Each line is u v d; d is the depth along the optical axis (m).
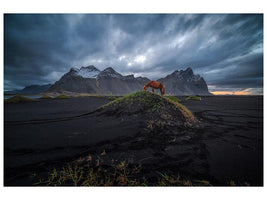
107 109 5.19
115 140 2.65
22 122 4.13
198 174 1.63
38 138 2.76
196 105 9.95
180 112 4.43
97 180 1.54
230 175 1.61
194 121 4.18
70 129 3.36
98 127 3.48
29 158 1.96
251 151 2.21
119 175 1.61
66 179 1.54
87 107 8.00
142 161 1.90
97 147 2.34
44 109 7.24
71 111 6.29
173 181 1.52
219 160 1.93
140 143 2.51
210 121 4.44
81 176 1.59
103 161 1.90
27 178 1.56
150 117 3.92
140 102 4.91
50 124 3.87
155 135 2.91
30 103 11.23
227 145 2.45
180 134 3.02
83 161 1.90
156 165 1.80
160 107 4.52
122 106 4.96
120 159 1.95
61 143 2.51
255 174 1.62
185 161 1.90
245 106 9.44
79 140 2.65
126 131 3.14
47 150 2.22
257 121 4.47
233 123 4.16
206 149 2.29
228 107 8.74
